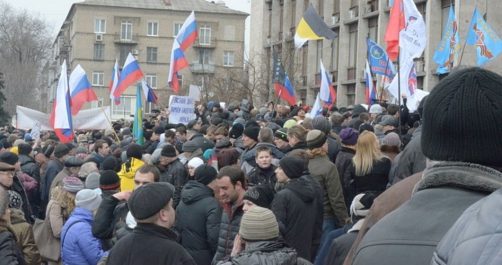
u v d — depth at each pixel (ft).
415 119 46.37
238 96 158.61
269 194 22.93
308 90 142.00
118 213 24.23
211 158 35.35
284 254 16.93
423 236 8.20
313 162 28.37
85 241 24.27
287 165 25.02
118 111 178.09
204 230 25.45
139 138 56.13
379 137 39.45
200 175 26.00
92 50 255.09
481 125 8.11
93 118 70.59
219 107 63.41
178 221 25.84
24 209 34.24
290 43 148.87
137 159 32.24
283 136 35.37
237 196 24.07
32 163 44.32
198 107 71.36
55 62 278.46
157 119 78.89
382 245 8.41
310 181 25.45
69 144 45.01
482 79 8.18
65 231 24.62
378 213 10.37
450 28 53.88
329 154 35.58
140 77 64.44
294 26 149.59
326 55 137.28
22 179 41.14
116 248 18.16
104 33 255.70
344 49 131.23
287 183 25.11
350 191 29.43
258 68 162.81
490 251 6.13
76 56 254.06
